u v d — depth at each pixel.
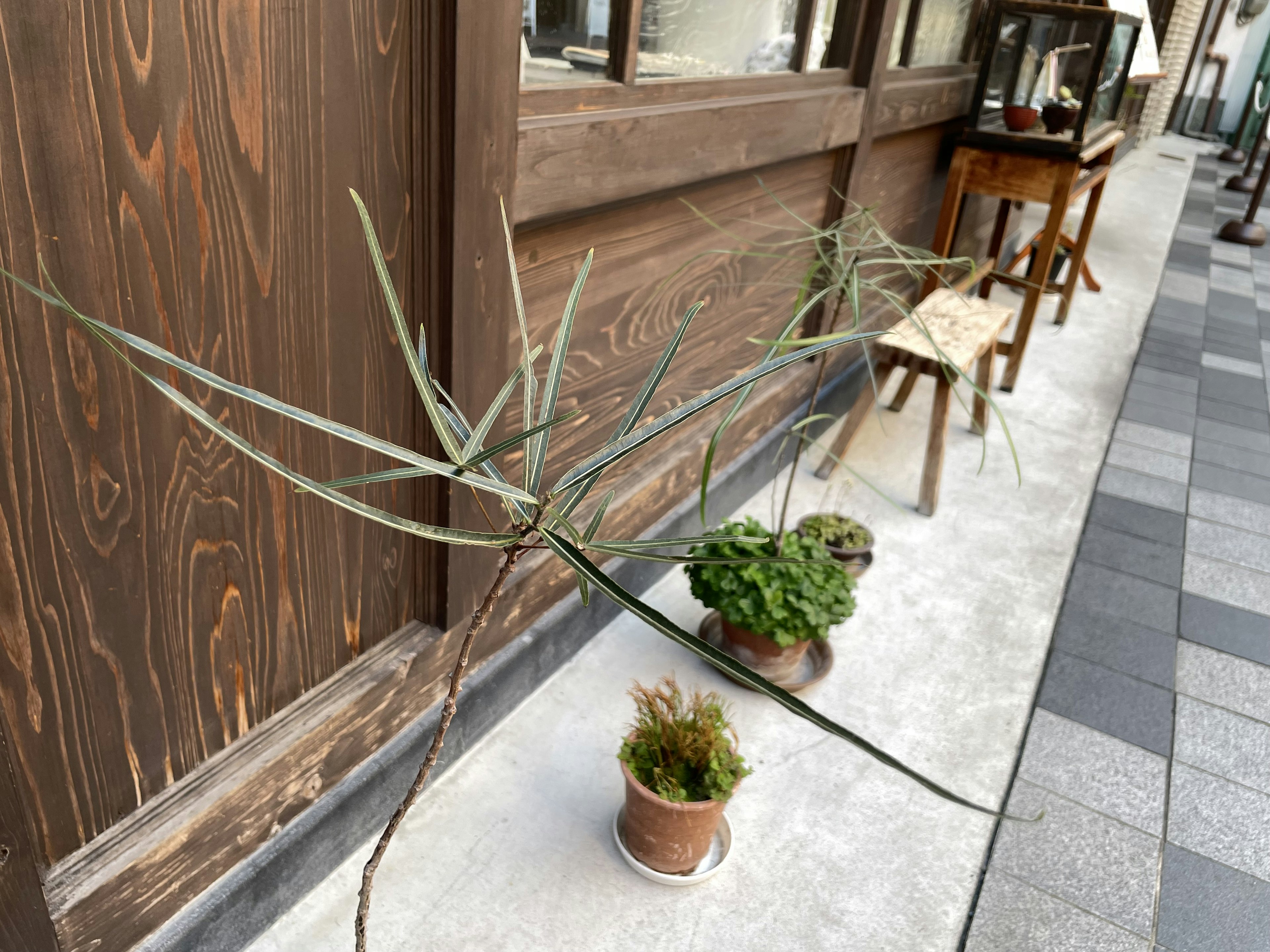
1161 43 11.16
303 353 1.22
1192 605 2.76
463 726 1.86
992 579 2.77
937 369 2.90
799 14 2.32
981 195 4.62
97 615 1.08
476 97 1.25
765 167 2.40
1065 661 2.44
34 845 1.04
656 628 0.59
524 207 1.47
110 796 1.20
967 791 1.98
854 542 2.71
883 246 1.96
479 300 1.42
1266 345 5.17
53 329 0.91
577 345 1.87
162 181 0.96
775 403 2.97
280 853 1.47
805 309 1.73
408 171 1.27
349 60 1.11
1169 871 1.84
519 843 1.75
